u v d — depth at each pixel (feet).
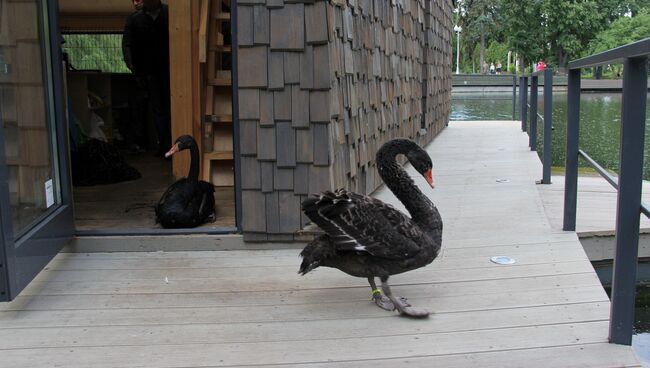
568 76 13.80
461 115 52.47
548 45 115.34
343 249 9.24
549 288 10.72
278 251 13.02
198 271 11.90
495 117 50.14
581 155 13.71
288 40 12.21
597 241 14.29
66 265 12.27
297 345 8.76
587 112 44.50
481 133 35.50
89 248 13.02
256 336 9.07
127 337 9.09
